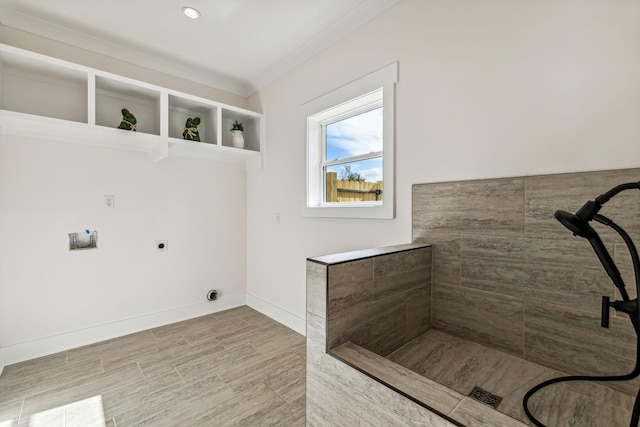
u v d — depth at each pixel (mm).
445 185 1621
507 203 1393
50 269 2244
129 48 2525
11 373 1947
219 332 2639
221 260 3230
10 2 1953
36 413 1571
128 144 2568
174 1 1953
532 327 1318
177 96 2559
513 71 1381
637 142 1077
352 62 2170
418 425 834
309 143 2566
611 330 1121
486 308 1466
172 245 2877
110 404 1647
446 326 1626
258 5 1994
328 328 1158
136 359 2146
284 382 1869
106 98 2510
